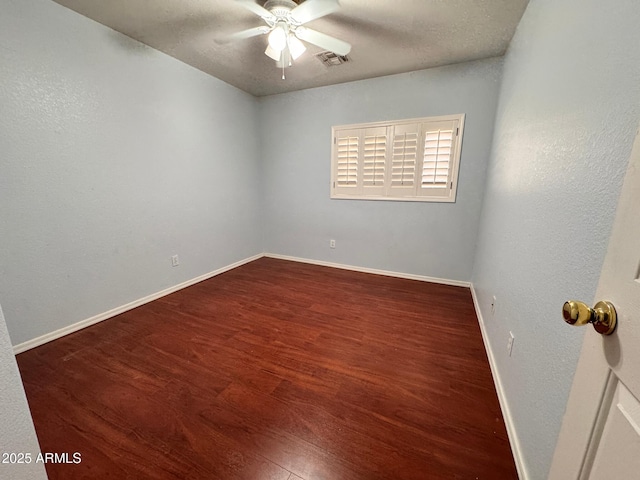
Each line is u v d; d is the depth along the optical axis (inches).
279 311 96.3
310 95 135.0
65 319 80.2
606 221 27.1
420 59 101.5
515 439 45.8
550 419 35.0
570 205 35.4
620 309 19.1
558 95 42.7
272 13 66.4
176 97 105.2
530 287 46.8
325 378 63.7
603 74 30.2
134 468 43.8
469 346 76.2
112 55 84.1
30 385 60.8
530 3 64.4
